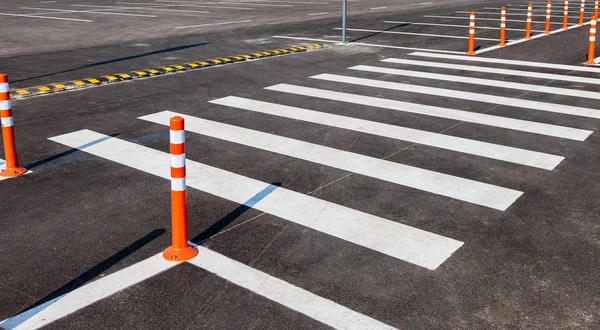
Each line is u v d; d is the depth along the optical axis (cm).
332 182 734
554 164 791
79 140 896
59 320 460
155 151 849
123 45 1745
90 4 3105
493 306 476
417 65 1445
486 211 651
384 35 1928
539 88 1202
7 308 477
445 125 962
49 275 525
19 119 1002
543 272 526
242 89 1207
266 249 568
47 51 1650
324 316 464
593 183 727
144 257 555
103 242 585
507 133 921
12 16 2528
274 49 1653
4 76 735
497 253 560
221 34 1958
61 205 671
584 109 1049
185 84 1252
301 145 870
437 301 483
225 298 488
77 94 1168
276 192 702
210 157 820
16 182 739
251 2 3184
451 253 560
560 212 647
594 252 561
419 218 634
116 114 1032
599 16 2462
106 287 505
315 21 2289
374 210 654
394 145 869
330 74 1348
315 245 576
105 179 747
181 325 453
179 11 2714
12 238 594
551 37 1867
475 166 786
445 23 2211
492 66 1426
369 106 1077
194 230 605
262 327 450
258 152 841
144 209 660
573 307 474
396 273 526
